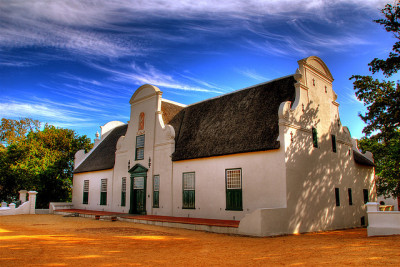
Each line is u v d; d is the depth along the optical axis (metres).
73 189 36.44
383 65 18.69
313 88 20.62
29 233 15.97
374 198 27.52
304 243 12.62
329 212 20.02
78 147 43.88
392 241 11.49
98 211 29.91
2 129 49.38
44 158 37.84
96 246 12.04
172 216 22.42
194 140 22.62
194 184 21.31
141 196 25.86
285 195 16.38
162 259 9.62
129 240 13.65
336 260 8.76
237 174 18.81
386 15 19.00
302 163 18.08
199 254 10.41
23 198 34.09
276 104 19.58
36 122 51.88
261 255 10.09
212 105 24.41
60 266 8.73
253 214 15.16
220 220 18.78
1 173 34.88
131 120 28.61
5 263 9.07
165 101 28.09
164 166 23.89
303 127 18.81
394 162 31.30
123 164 28.55
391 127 19.92
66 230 17.34
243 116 20.73
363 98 20.56
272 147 17.11
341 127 23.52
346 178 23.08
